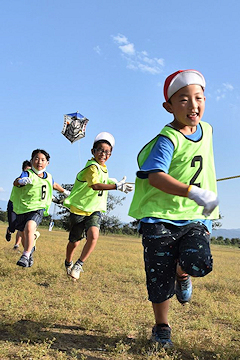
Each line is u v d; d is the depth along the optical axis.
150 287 3.66
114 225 65.25
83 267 8.91
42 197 7.18
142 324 4.45
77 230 6.86
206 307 5.56
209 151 3.85
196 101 3.61
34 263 8.59
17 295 5.30
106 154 6.79
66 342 3.68
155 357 3.31
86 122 7.85
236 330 4.55
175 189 3.31
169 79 3.67
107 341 3.76
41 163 7.28
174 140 3.62
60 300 5.30
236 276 9.79
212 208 3.12
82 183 6.69
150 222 3.62
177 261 3.74
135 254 14.98
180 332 4.11
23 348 3.43
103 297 5.80
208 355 3.55
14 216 7.33
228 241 81.50
